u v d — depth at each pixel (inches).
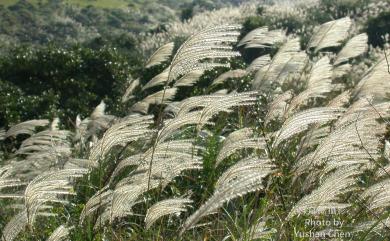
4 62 685.9
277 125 202.5
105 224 155.3
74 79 671.1
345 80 325.4
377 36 1061.1
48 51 691.4
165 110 231.0
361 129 145.6
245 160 118.8
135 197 134.0
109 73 687.1
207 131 221.8
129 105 336.2
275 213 150.1
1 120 546.3
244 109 242.1
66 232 124.9
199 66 159.8
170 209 122.0
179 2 3590.1
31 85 670.5
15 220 121.3
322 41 271.9
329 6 1284.4
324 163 160.6
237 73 273.7
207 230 154.3
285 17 1253.1
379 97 204.4
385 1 1197.7
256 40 282.4
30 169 231.3
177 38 1141.7
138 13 3090.6
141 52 1189.1
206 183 186.7
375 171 163.8
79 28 2706.7
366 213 144.3
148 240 150.9
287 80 282.4
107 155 207.8
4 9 2694.4
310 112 137.9
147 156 148.9
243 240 126.0
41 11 2773.1
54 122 330.0
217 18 1337.4
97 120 284.2
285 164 174.4
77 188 197.9
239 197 172.6
